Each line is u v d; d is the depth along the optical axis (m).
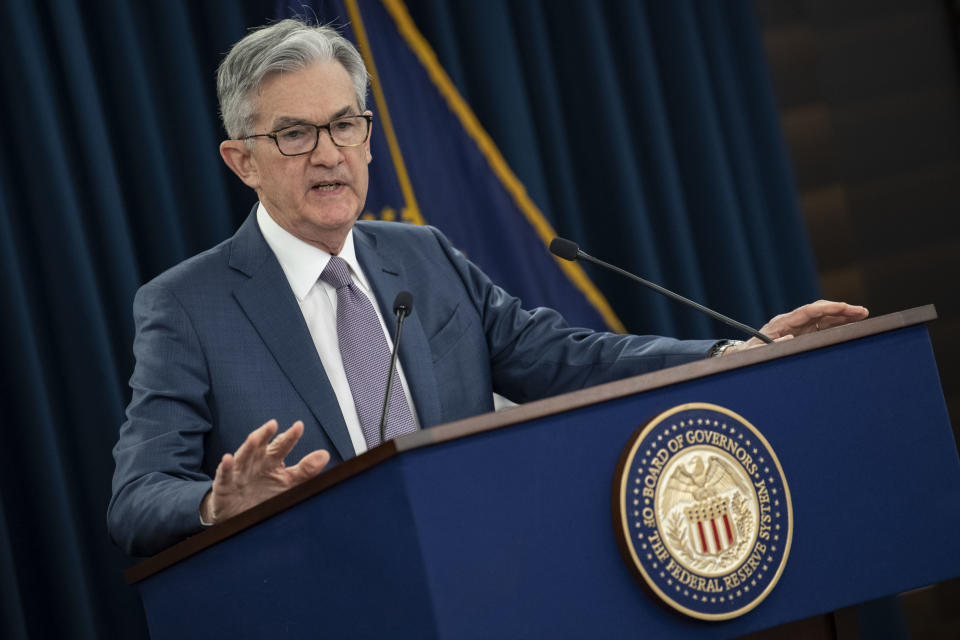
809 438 5.41
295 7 11.81
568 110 13.61
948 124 15.29
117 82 11.13
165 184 11.07
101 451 10.32
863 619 13.46
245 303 7.48
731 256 13.68
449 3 13.10
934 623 14.20
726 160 13.87
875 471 5.51
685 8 13.95
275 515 5.14
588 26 13.49
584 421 4.98
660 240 13.55
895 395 5.63
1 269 10.16
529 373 8.20
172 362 7.16
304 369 7.30
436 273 8.22
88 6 11.24
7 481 10.10
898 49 15.32
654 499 4.96
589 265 13.10
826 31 15.26
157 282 7.58
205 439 7.24
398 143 12.12
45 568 9.98
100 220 10.70
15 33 10.55
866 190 15.10
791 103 15.07
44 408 10.07
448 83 12.53
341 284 7.69
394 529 4.63
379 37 12.27
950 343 15.02
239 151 7.78
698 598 4.97
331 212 7.44
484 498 4.71
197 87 11.36
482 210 12.48
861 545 5.41
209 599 5.57
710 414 5.16
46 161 10.50
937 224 15.17
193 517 5.95
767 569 5.14
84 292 10.43
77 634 9.85
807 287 13.92
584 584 4.83
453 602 4.55
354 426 7.33
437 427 4.65
